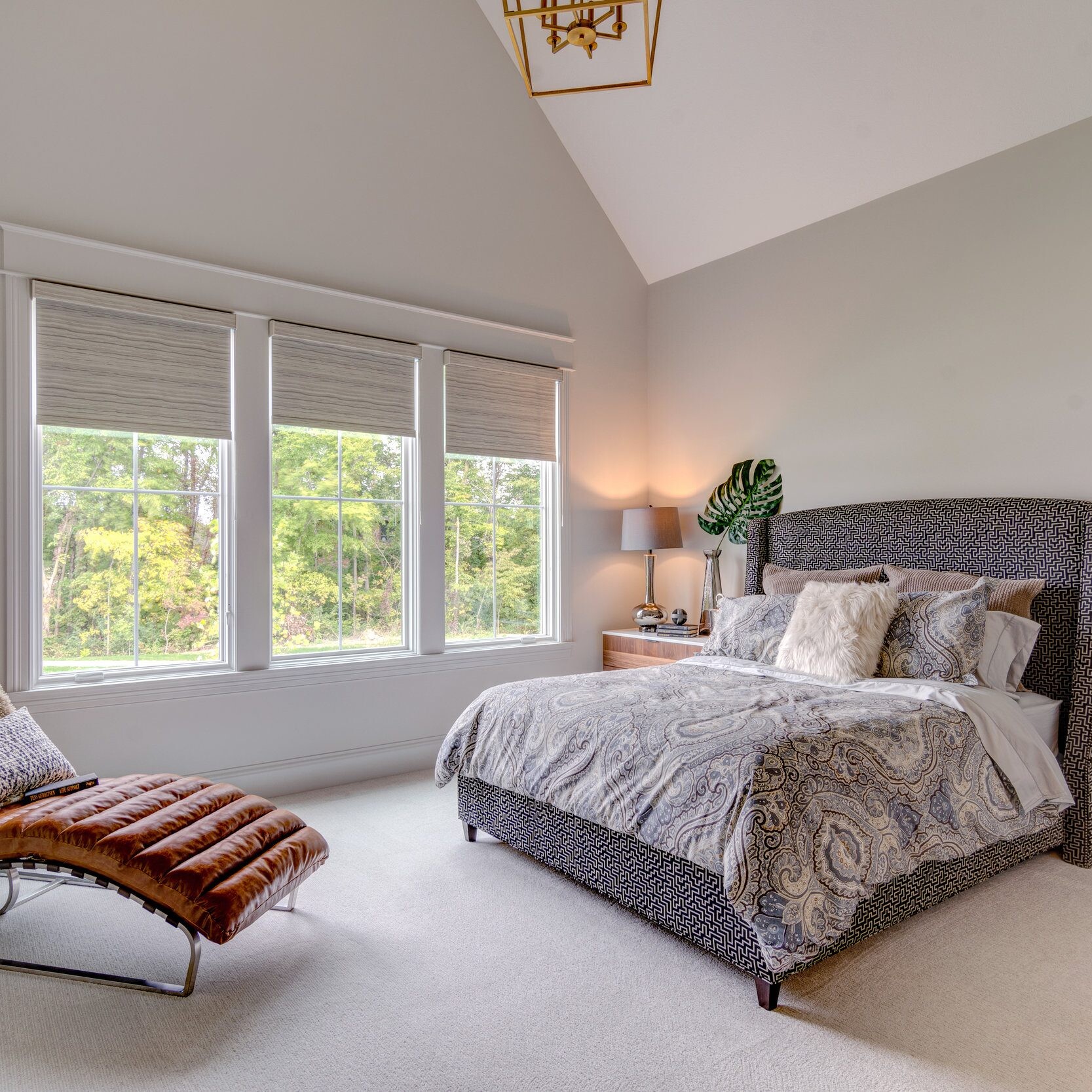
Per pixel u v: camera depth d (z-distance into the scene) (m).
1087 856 2.90
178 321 3.47
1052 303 3.31
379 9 4.08
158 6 3.43
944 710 2.57
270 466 3.72
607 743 2.45
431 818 3.41
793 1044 1.82
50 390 3.18
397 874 2.81
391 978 2.11
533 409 4.71
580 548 4.94
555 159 4.82
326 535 3.96
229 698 3.57
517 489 4.72
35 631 3.17
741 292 4.67
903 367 3.86
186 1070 1.73
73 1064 1.75
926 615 3.02
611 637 4.96
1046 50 3.09
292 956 2.23
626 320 5.20
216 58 3.58
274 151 3.74
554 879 2.77
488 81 4.50
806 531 4.13
